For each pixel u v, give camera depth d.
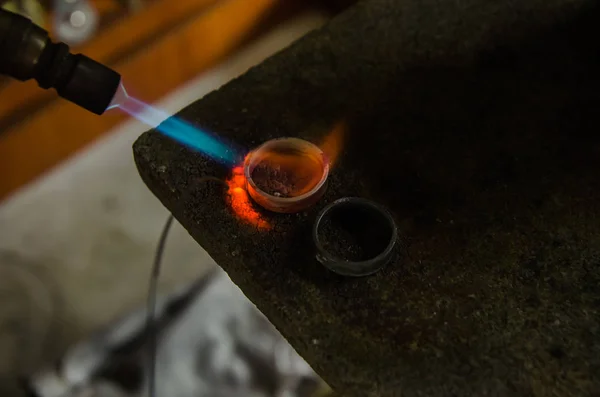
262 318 0.55
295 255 0.36
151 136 0.38
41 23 0.59
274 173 0.37
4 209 0.65
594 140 0.39
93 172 0.68
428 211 0.37
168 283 0.62
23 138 0.61
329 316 0.35
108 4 0.62
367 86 0.40
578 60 0.40
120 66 0.64
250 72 0.40
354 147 0.38
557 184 0.38
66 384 0.52
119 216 0.66
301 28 0.78
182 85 0.73
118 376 0.53
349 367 0.35
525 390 0.34
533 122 0.39
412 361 0.35
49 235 0.64
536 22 0.41
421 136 0.39
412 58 0.40
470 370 0.35
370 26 0.41
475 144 0.39
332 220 0.37
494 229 0.37
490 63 0.40
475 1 0.41
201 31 0.69
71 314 0.61
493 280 0.36
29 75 0.36
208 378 0.53
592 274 0.36
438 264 0.36
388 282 0.36
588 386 0.34
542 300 0.36
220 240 0.36
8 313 0.60
